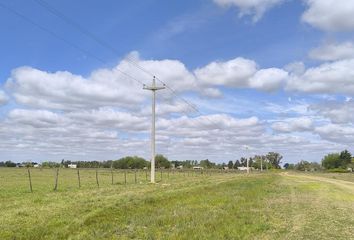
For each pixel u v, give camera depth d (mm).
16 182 52219
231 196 33188
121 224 18219
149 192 33875
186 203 27172
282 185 53688
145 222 18859
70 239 14867
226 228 17812
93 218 19188
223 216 21438
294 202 30875
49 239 14727
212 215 21641
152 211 22781
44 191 34719
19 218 18672
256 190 41250
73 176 75625
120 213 21469
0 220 18078
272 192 40125
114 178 67312
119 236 15711
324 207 28172
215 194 34531
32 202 25125
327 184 60688
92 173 94438
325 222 21062
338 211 26125
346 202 32844
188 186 42906
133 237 15703
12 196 29391
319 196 37594
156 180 59844
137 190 36125
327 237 16953
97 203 24656
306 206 28359
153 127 55562
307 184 58812
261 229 18172
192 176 79812
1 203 24547
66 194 31062
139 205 24797
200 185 45031
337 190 47750
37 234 15352
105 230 16781
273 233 17391
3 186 43094
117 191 34531
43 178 65062
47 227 16641
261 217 21828
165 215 21219
